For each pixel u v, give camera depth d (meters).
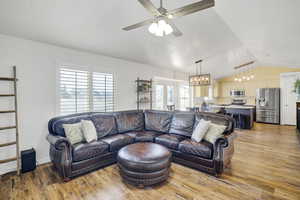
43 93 2.96
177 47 4.05
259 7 2.24
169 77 6.00
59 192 2.07
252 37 3.53
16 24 2.38
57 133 2.72
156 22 1.89
